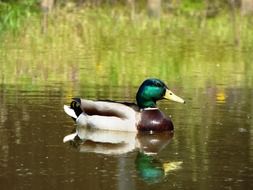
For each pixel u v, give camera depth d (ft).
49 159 39.63
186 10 108.88
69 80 60.03
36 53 73.67
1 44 78.84
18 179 36.14
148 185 35.60
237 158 39.99
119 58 71.87
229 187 35.37
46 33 86.89
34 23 93.71
